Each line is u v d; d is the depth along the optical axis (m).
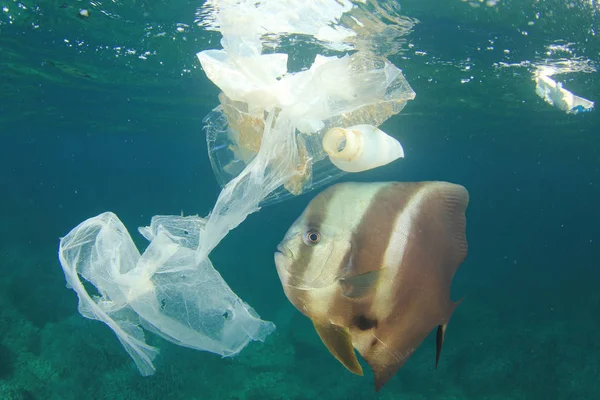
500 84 13.27
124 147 45.47
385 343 1.32
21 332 12.21
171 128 28.33
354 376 11.99
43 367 10.80
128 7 8.34
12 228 28.55
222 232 1.60
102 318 1.86
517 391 12.30
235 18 1.72
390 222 1.36
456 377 12.91
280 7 6.94
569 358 14.01
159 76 14.16
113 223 1.93
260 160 1.70
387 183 1.43
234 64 1.73
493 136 24.56
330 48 9.00
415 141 27.33
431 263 1.39
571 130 20.94
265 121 1.82
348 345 1.26
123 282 1.84
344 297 1.29
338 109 1.83
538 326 18.23
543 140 24.70
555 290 25.89
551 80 12.50
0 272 18.66
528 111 17.42
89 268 1.85
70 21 9.41
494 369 12.80
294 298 1.29
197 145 41.06
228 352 1.94
